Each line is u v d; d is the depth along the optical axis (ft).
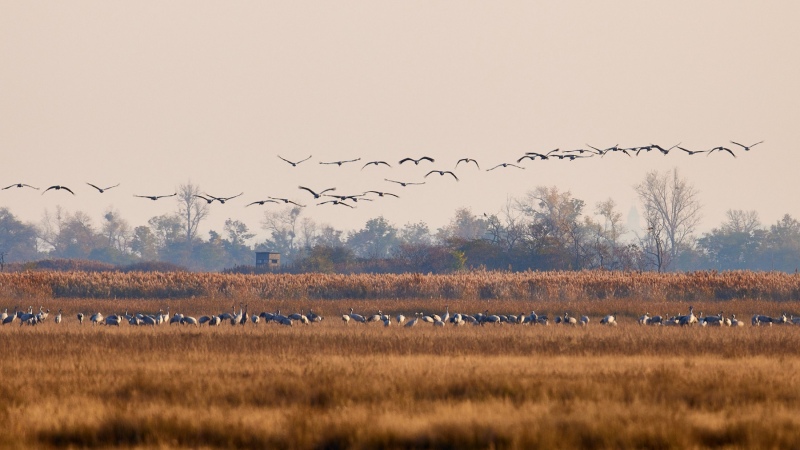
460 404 68.74
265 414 67.51
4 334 135.03
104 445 62.39
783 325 172.35
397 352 111.75
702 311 199.72
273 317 165.37
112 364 97.55
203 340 124.57
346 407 68.23
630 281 241.96
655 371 86.38
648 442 59.00
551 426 61.16
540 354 110.01
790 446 58.34
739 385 78.28
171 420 64.49
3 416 66.64
